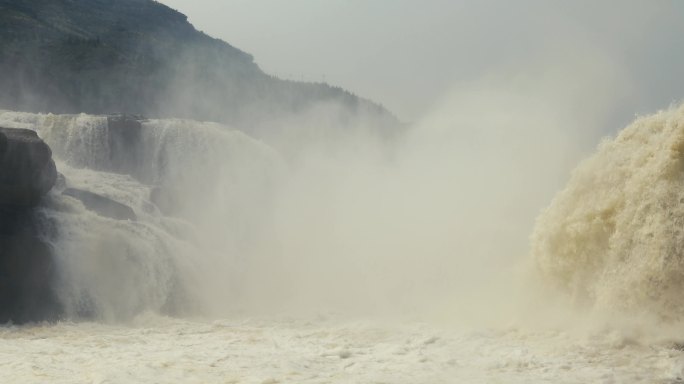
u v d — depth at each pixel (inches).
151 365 355.9
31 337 534.3
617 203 483.5
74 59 3722.9
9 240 650.8
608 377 316.8
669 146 454.6
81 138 1122.7
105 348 444.5
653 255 447.2
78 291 695.1
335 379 320.2
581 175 520.4
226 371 340.2
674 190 446.6
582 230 500.4
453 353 397.1
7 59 3452.3
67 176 954.7
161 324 635.5
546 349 392.8
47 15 4884.4
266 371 340.2
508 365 352.8
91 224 737.6
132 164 1154.0
